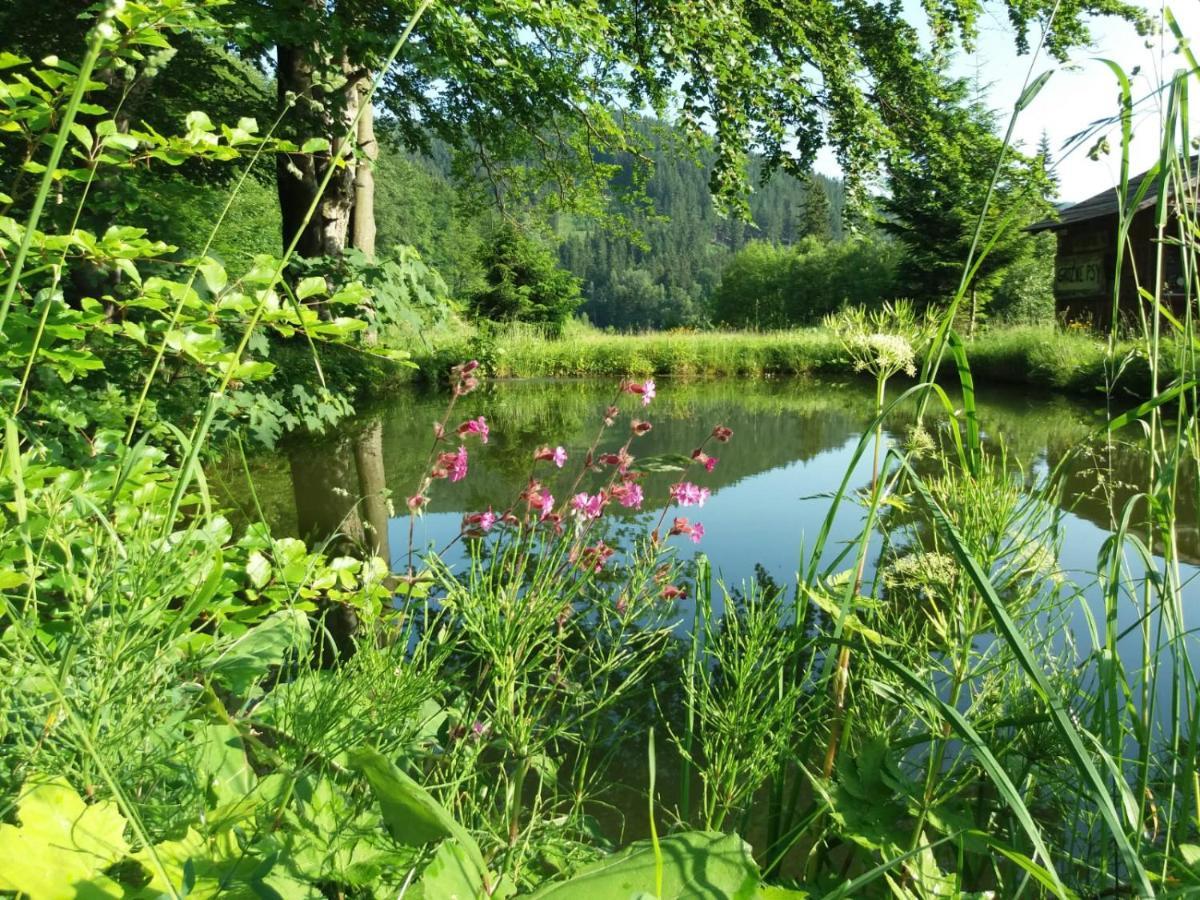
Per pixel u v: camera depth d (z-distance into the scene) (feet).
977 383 63.10
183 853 3.54
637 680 7.02
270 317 6.59
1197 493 4.34
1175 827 4.85
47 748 3.53
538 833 5.57
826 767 5.83
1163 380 32.73
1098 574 5.19
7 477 4.76
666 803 7.93
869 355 6.04
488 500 20.90
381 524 18.90
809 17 34.40
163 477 6.00
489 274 106.63
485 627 5.44
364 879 3.97
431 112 41.01
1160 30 4.29
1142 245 68.49
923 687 3.93
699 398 57.57
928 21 36.73
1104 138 4.58
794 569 14.65
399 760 5.21
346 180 31.68
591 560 6.91
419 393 56.85
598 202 46.19
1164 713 7.31
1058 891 3.37
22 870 2.98
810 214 224.53
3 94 5.83
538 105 34.30
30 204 8.76
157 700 3.95
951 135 37.73
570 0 26.37
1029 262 106.42
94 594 3.91
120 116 17.38
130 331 6.26
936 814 5.15
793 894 3.88
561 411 47.03
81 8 19.51
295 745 4.53
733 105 31.65
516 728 5.36
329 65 23.49
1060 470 5.33
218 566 4.00
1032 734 5.37
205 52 28.43
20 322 5.87
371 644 5.08
